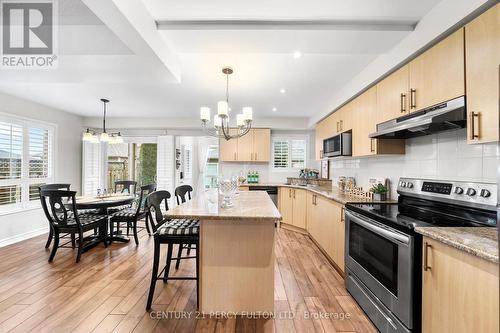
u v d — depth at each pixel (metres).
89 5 1.29
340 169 4.07
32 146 3.94
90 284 2.32
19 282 2.35
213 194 2.98
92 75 2.34
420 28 1.72
